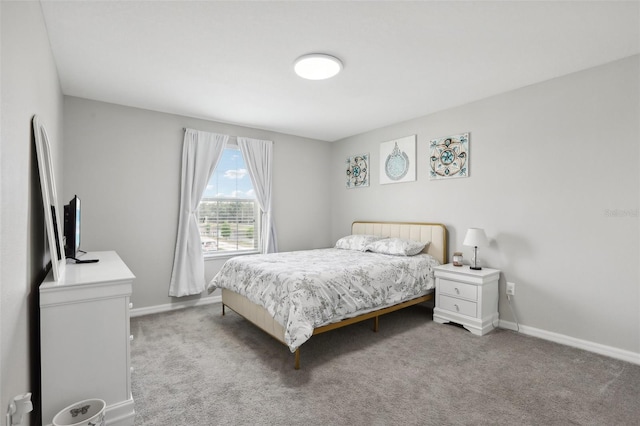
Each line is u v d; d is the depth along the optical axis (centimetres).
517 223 327
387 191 462
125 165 370
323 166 551
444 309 346
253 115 411
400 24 214
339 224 545
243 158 457
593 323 278
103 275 189
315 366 249
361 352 274
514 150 329
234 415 189
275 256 384
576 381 226
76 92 330
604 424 180
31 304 167
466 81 308
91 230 351
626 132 262
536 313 312
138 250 379
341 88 324
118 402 179
